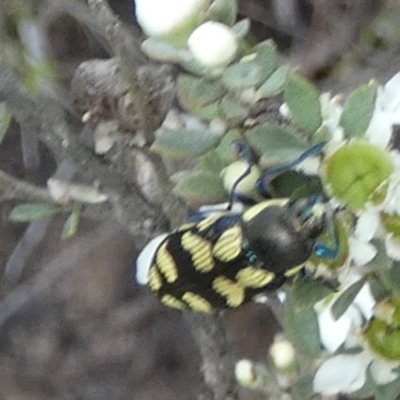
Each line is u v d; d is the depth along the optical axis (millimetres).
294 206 145
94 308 348
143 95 144
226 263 149
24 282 339
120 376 343
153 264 154
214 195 143
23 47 199
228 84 137
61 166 201
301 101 136
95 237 333
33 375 346
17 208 150
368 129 139
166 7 138
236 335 294
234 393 164
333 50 244
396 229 138
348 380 149
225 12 140
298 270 144
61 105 168
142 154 149
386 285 141
